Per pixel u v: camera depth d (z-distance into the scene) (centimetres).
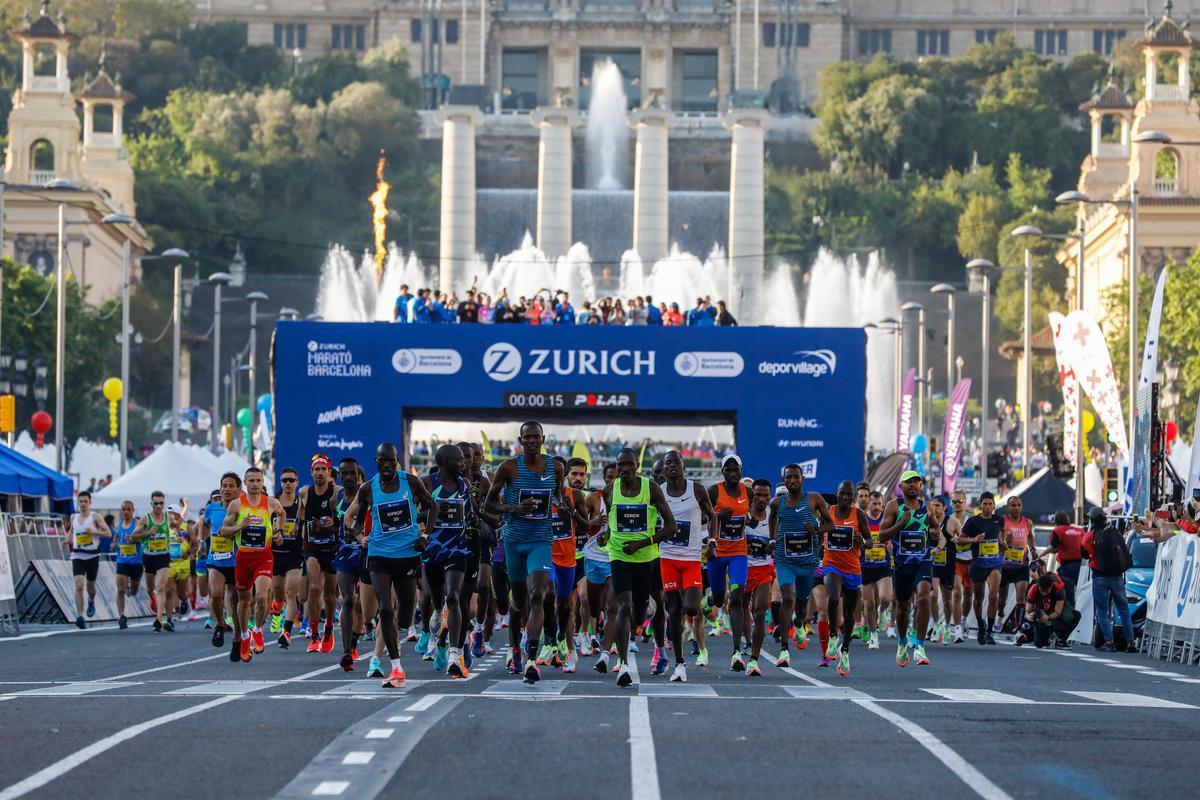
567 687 4853
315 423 10406
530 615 4922
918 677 5503
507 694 4584
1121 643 7419
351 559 5544
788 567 5684
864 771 3228
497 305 11262
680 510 5097
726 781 3112
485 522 5241
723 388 10412
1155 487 8644
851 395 10381
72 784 3091
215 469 12975
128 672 5556
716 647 7394
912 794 2994
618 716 4041
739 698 4509
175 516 8894
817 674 5619
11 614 8400
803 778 3148
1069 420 12319
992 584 7925
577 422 10700
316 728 3797
